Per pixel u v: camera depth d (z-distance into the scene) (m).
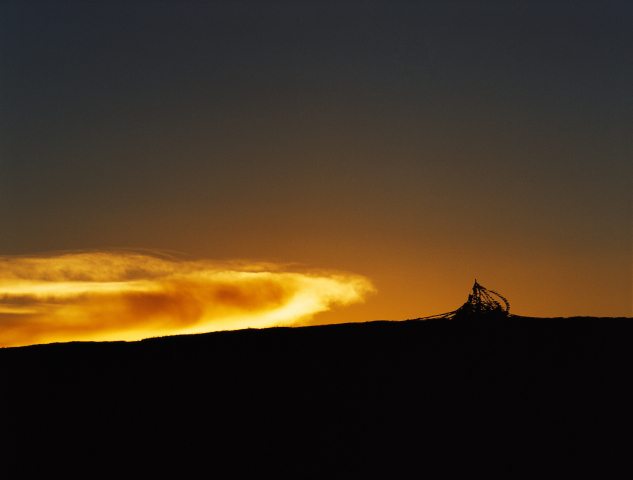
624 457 31.53
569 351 38.56
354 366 38.59
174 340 42.50
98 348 41.88
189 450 33.66
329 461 32.53
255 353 40.34
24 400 37.38
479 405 35.19
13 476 32.69
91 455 33.72
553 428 33.44
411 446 33.00
